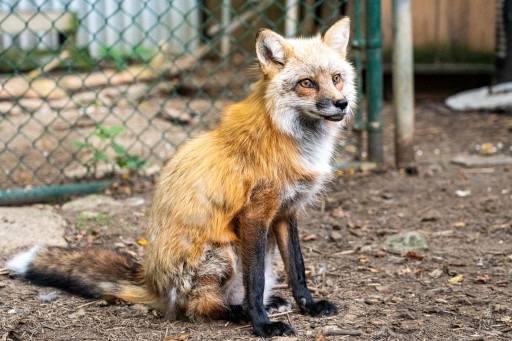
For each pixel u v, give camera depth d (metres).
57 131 7.40
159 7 11.20
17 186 5.92
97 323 3.55
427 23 10.18
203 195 3.40
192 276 3.43
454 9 10.10
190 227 3.42
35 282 3.98
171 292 3.51
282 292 4.07
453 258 4.48
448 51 10.25
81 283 3.86
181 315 3.57
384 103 10.16
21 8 10.51
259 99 3.48
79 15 10.91
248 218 3.37
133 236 4.88
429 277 4.18
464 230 5.02
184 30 11.23
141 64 10.57
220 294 3.52
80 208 5.38
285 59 3.51
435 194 5.90
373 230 5.06
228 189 3.36
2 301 3.77
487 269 4.27
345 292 3.97
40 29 10.36
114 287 3.82
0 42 10.39
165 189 3.58
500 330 3.39
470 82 10.48
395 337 3.34
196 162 3.49
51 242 4.63
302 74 3.45
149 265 3.62
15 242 4.55
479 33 10.12
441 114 9.27
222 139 3.49
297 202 3.57
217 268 3.44
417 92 10.52
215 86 9.98
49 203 5.55
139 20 11.20
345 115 3.46
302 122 3.54
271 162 3.36
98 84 9.63
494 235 4.89
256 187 3.35
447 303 3.75
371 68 6.45
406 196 5.86
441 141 7.91
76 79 9.66
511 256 4.45
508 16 9.53
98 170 6.28
